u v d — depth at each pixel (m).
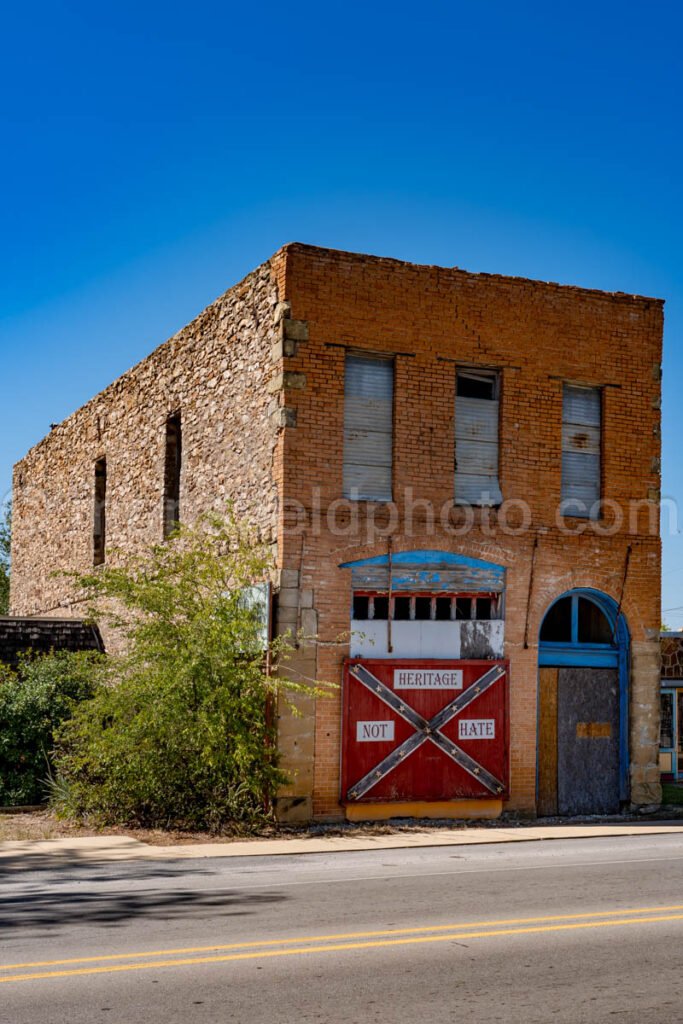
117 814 15.30
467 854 13.26
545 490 18.00
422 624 16.84
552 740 17.92
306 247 16.56
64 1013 6.24
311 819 15.80
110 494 24.72
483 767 16.98
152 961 7.42
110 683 16.67
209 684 15.34
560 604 19.95
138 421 23.09
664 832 15.91
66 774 17.06
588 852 13.51
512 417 17.83
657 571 18.84
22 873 11.41
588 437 18.66
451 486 17.27
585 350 18.52
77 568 26.83
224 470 18.48
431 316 17.30
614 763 18.38
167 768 15.21
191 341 20.39
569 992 6.86
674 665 24.19
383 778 16.28
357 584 16.47
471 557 17.30
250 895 10.03
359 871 11.68
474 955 7.75
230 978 7.03
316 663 16.08
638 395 18.94
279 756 15.66
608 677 18.48
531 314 18.09
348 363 16.88
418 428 17.08
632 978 7.22
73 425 27.86
